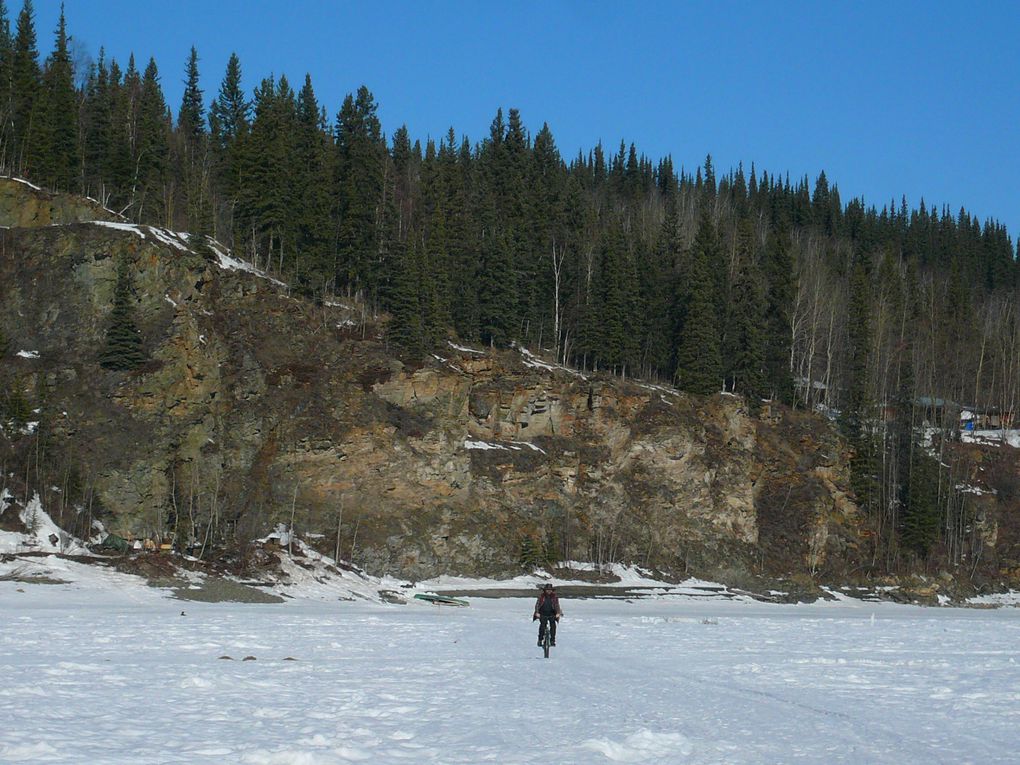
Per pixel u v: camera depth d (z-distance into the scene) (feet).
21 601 171.53
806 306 456.04
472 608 224.53
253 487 274.77
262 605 198.59
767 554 341.62
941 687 91.25
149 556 221.25
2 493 232.53
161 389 265.75
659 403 345.92
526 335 384.06
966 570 372.38
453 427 304.09
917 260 638.94
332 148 415.23
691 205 555.28
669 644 139.23
